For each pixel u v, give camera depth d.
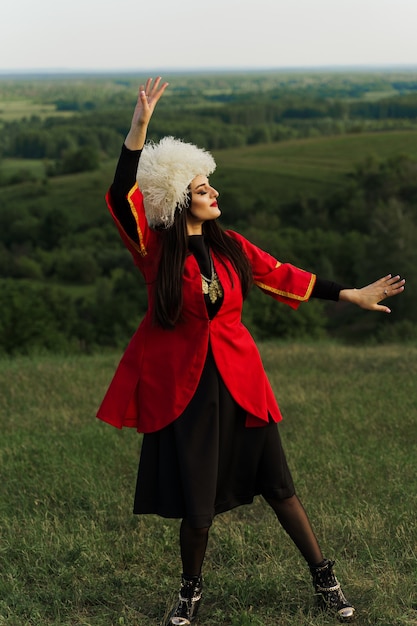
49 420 8.09
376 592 3.59
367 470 5.73
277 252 67.38
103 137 197.38
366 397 8.77
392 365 11.60
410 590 3.64
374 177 86.00
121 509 5.07
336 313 53.28
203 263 3.39
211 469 3.29
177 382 3.33
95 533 4.58
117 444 6.83
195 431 3.30
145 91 3.28
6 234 94.81
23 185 124.25
